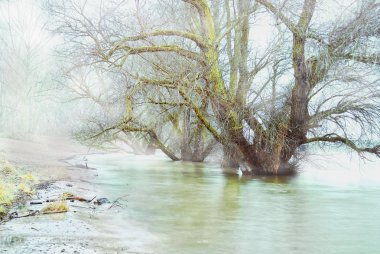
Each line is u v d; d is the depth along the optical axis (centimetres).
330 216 1350
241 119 2369
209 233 1069
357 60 2148
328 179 2506
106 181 2159
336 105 2291
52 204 1235
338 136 2386
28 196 1370
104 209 1318
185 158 3847
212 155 3722
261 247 950
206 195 1788
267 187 2109
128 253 838
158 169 3080
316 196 1814
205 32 2352
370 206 1559
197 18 2778
